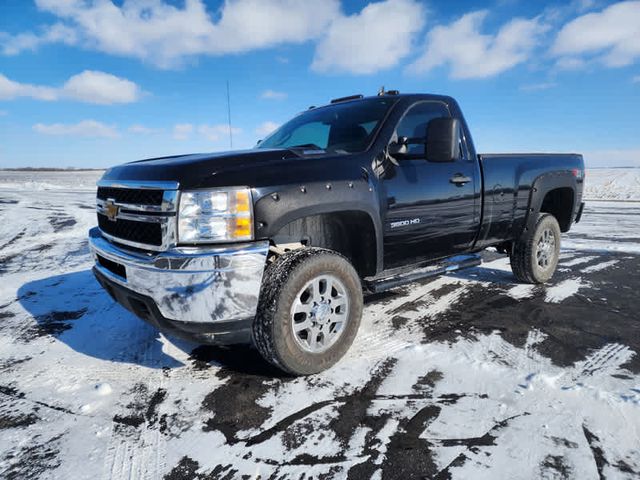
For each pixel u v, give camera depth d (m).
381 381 2.30
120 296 2.33
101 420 2.01
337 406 2.06
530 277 4.06
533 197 3.88
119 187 2.34
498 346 2.71
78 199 16.02
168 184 2.02
